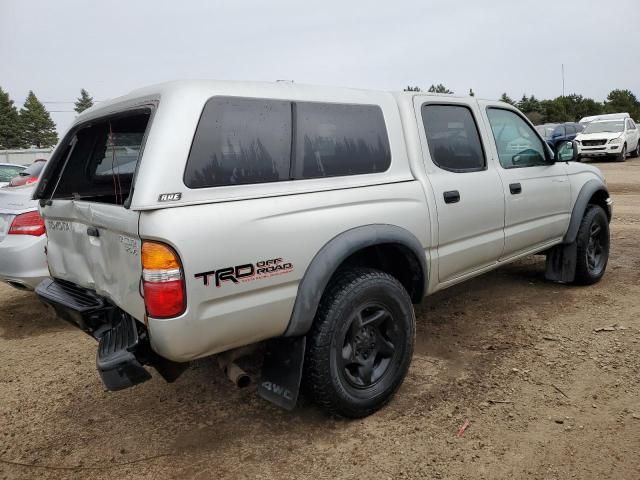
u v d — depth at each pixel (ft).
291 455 8.94
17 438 9.94
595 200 17.76
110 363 7.84
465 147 12.69
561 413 9.71
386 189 10.30
